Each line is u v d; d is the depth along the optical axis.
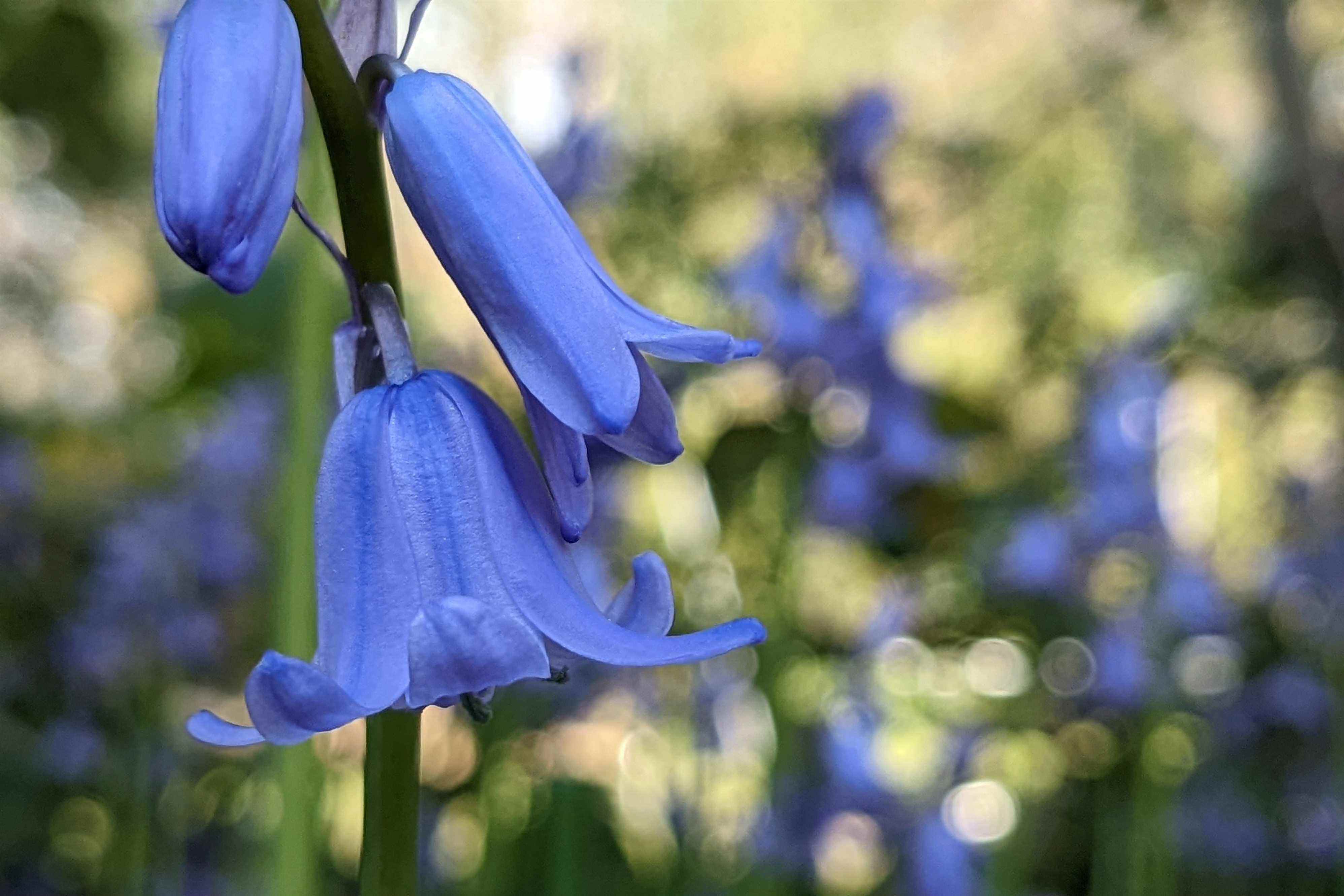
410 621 0.18
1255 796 0.51
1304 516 0.58
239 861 0.42
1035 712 0.49
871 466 0.40
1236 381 0.67
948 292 0.44
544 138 0.43
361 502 0.18
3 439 0.63
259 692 0.17
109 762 0.43
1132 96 0.79
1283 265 0.71
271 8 0.17
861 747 0.38
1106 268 0.74
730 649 0.18
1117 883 0.45
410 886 0.18
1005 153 0.76
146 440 0.63
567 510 0.18
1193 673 0.51
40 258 0.82
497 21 0.55
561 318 0.18
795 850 0.38
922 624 0.54
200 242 0.17
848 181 0.41
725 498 0.46
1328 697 0.50
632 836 0.44
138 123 0.71
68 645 0.48
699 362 0.18
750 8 0.79
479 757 0.42
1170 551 0.45
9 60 0.64
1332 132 0.68
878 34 0.82
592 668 0.42
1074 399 0.50
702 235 0.59
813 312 0.40
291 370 0.25
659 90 0.70
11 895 0.46
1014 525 0.51
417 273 0.49
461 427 0.18
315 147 0.24
